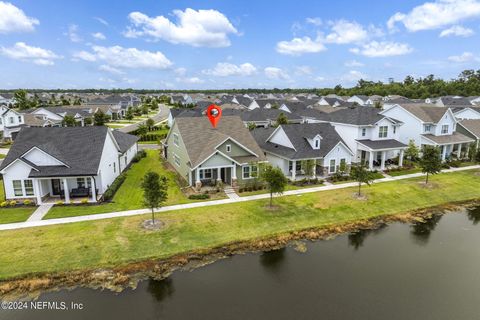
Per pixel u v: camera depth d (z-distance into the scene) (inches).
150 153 1969.7
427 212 1065.5
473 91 5137.8
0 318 560.1
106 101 4886.8
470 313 585.6
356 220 986.1
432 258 781.3
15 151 1107.9
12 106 4798.2
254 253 787.4
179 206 1041.5
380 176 1409.9
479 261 769.6
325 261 758.5
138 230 863.7
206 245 808.9
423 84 6555.1
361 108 1708.9
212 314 573.6
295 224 938.1
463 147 1813.5
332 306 597.9
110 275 682.8
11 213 966.4
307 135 1441.9
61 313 573.3
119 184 1262.3
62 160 1083.3
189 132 1384.1
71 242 792.3
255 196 1143.6
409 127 1747.0
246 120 2480.3
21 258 721.0
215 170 1300.4
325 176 1393.9
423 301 617.6
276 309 587.5
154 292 634.8
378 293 639.1
